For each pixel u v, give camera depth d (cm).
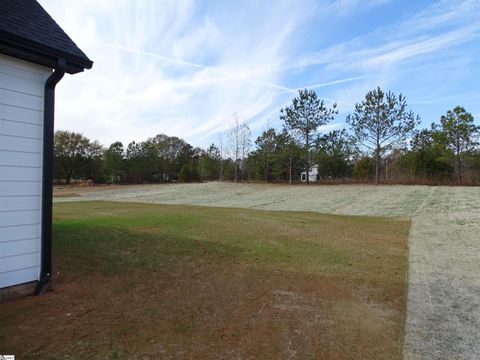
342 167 3353
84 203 1755
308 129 2722
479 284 479
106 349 268
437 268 562
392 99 2350
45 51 356
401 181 2550
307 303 394
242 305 381
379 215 1322
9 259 354
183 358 261
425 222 1112
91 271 468
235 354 271
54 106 391
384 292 441
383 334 317
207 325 324
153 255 576
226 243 712
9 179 353
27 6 412
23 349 261
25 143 367
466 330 331
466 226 1000
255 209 1539
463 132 2391
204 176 4256
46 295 375
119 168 3969
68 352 260
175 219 1023
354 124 2466
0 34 318
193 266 534
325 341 299
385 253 670
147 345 279
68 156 3931
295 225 1024
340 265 571
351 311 373
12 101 355
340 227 1007
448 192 1962
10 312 326
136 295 397
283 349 282
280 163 3284
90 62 402
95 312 340
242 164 3712
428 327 336
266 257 614
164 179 4550
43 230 380
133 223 886
